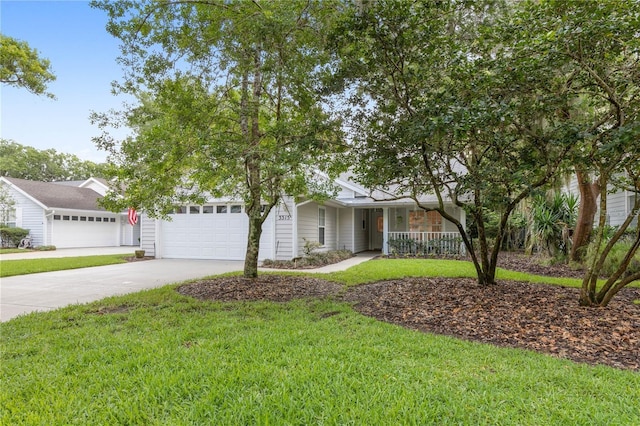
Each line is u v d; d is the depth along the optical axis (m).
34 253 16.75
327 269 10.02
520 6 4.84
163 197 6.43
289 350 3.42
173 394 2.59
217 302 5.70
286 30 4.95
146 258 13.74
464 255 12.66
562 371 3.01
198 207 13.56
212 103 6.01
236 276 8.29
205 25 5.35
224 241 13.21
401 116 5.28
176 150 5.62
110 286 7.53
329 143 5.45
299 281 7.67
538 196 4.75
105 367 3.06
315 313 5.03
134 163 5.85
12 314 5.15
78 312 5.09
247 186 6.50
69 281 8.20
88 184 26.56
